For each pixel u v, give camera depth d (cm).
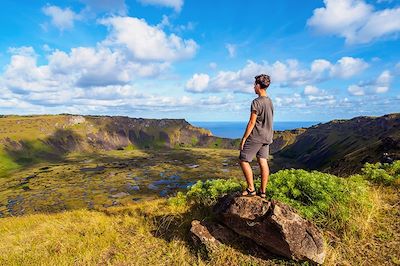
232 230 393
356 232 375
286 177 465
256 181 507
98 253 421
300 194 434
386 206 450
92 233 499
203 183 588
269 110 349
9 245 489
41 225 594
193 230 407
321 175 486
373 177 602
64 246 455
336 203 411
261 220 345
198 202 541
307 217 393
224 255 362
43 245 472
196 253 388
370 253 337
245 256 357
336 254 334
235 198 381
